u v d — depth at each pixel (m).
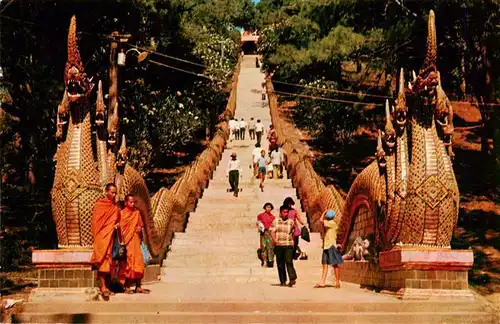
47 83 22.27
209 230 21.20
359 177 14.55
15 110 22.97
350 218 15.55
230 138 39.81
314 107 36.44
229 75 52.03
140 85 29.80
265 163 28.27
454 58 27.67
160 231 17.36
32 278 16.97
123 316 10.61
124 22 26.75
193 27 35.25
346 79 36.31
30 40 23.38
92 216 12.09
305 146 38.06
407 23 25.38
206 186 27.80
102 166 12.78
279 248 14.67
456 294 11.36
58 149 12.70
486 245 21.28
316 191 21.34
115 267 12.65
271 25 55.06
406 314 10.63
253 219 22.09
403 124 12.47
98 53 26.62
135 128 28.86
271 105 45.09
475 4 23.20
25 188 23.66
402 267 11.57
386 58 26.89
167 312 10.80
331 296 12.19
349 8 28.33
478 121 37.91
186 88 36.31
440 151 12.09
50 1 23.64
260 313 10.67
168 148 33.03
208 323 10.54
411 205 11.89
